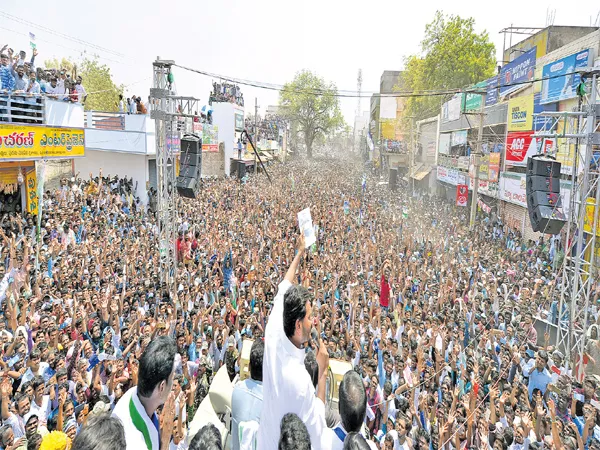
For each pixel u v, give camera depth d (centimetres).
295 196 3691
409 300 1409
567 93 1977
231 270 1675
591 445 709
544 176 1302
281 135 9481
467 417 798
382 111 6034
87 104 5856
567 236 1212
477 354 1066
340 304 1344
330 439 276
